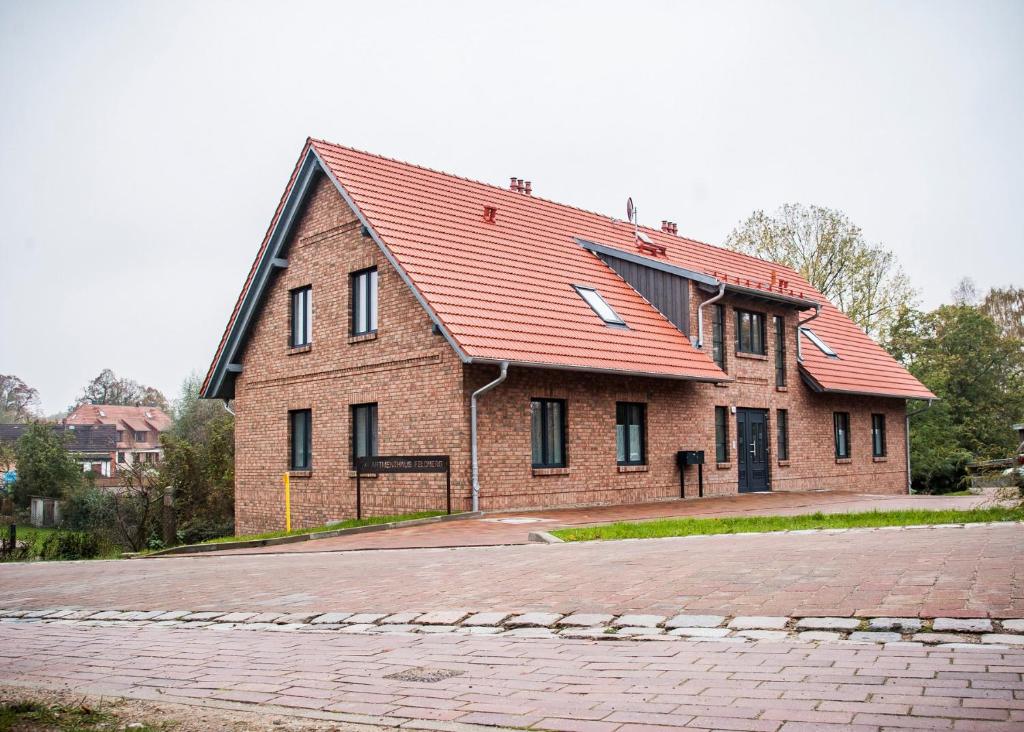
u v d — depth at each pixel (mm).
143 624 8820
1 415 107750
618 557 10570
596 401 21281
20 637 8477
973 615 6211
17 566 18297
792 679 5156
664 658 5875
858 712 4477
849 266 45062
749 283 26078
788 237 45812
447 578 9945
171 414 57781
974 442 41688
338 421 21812
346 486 21516
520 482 19469
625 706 4852
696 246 31156
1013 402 44969
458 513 18109
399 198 21625
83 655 7312
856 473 30688
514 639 6789
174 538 32188
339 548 14812
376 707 5113
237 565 13664
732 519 14453
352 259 21625
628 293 24453
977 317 45281
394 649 6723
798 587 7703
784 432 27875
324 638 7371
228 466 33906
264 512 24266
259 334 24750
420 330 19609
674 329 23812
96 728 4883
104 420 106938
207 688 5828
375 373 20766
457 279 19578
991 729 4113
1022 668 5055
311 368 22781
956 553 8969
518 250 22594
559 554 11477
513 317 19453
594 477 21062
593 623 7012
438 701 5176
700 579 8469
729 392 25375
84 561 18500
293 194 22844
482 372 18984
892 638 5926
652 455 22672
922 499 22625
